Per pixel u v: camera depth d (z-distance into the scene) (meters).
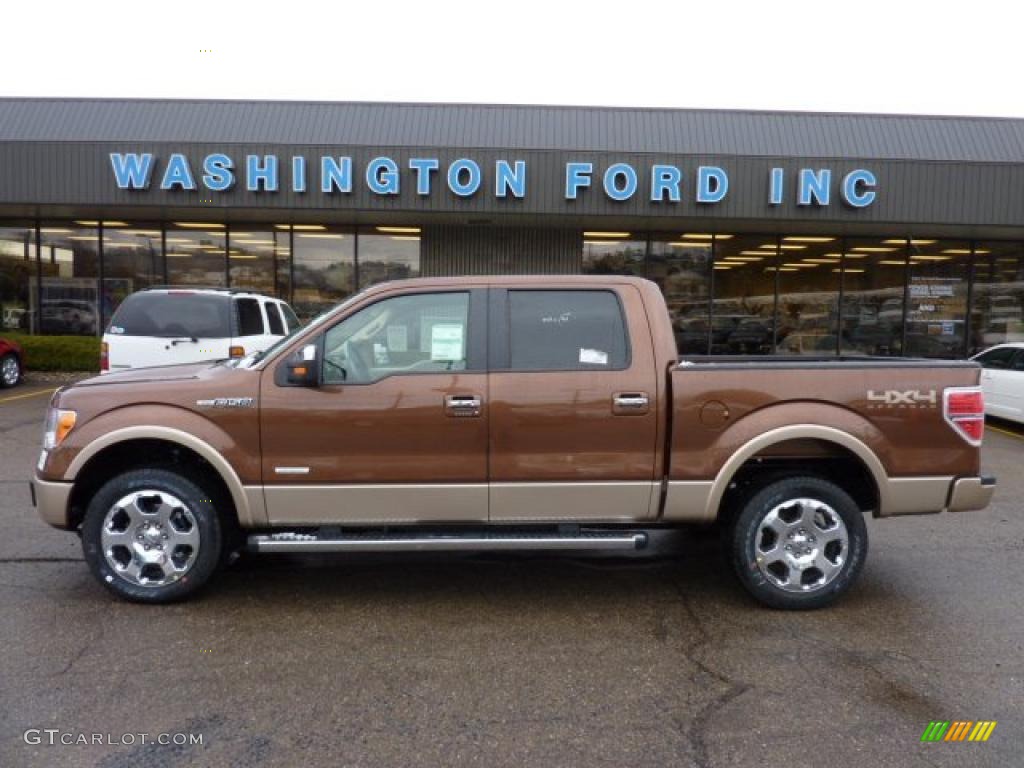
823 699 3.42
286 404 4.24
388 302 4.38
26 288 16.97
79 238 16.84
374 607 4.48
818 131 15.02
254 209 14.26
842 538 4.40
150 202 13.87
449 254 16.67
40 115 15.23
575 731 3.15
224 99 15.42
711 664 3.77
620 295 4.42
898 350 17.17
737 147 14.84
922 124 15.14
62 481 4.25
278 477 4.27
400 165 13.77
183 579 4.35
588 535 4.38
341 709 3.31
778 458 4.58
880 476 4.36
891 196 13.80
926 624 4.27
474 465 4.30
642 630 4.18
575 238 16.66
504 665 3.74
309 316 16.83
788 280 17.03
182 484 4.32
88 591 4.62
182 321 9.02
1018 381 10.98
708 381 4.30
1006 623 4.29
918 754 2.99
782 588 4.41
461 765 2.90
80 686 3.47
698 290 16.98
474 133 14.95
